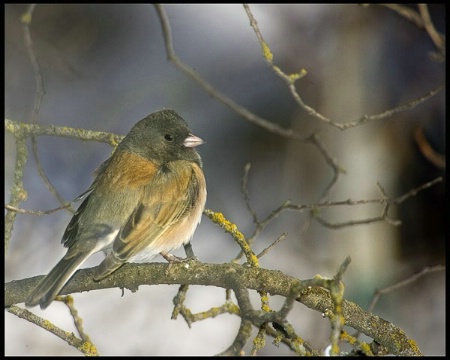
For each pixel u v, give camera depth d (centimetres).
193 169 820
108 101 1452
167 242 779
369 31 1349
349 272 1308
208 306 1234
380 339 688
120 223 760
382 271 1328
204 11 1433
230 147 1391
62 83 1452
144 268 707
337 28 1349
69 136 851
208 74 1420
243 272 684
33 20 1441
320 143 998
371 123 1352
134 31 1520
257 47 1395
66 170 1373
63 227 1266
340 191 1330
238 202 1363
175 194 784
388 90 1361
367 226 1333
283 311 573
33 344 1134
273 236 1341
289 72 1368
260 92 1388
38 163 877
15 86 1428
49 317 1177
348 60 1346
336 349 538
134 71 1472
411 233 1363
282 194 1360
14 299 702
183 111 1416
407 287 1330
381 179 1351
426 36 1363
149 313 1209
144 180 783
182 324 1206
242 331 607
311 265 1308
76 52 1472
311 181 1352
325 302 680
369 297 1296
